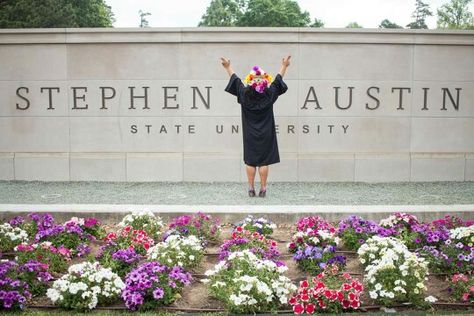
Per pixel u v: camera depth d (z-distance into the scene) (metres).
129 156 10.96
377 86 10.88
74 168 11.01
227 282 5.16
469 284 5.20
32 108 10.95
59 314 4.75
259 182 10.87
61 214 7.66
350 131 10.94
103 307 4.98
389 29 10.73
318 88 10.84
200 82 10.82
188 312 4.89
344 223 6.82
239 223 7.20
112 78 10.85
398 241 6.13
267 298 4.84
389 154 11.02
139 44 10.79
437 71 10.91
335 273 5.40
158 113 10.90
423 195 9.58
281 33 10.69
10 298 4.79
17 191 9.91
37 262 5.47
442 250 6.14
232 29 10.66
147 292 4.98
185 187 10.36
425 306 4.98
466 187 10.44
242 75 10.79
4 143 11.04
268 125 8.92
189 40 10.72
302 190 10.04
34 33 10.77
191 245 6.02
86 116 10.94
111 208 7.81
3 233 6.53
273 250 6.12
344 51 10.79
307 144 10.92
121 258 5.68
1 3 32.81
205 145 10.94
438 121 11.00
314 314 4.75
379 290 4.99
